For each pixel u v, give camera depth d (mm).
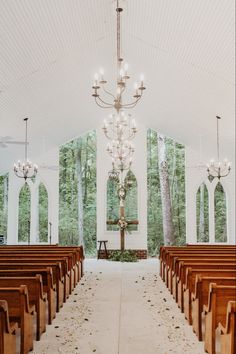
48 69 11008
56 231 18875
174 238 21000
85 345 5777
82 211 22562
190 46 9633
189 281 6762
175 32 9336
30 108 13195
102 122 18500
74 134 18531
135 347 5695
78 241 22562
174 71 11516
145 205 18547
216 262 7965
